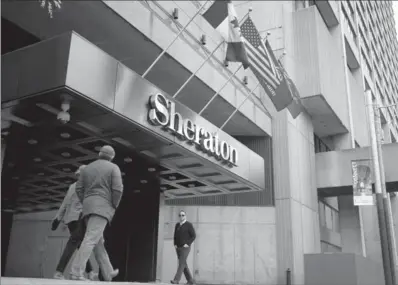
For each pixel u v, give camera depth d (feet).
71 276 16.75
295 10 81.92
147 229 44.04
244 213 65.82
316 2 91.04
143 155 36.65
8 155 33.88
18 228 60.39
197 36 52.70
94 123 29.40
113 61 28.27
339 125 87.45
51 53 25.57
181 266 32.27
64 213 22.98
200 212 65.57
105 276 18.71
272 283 62.34
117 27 38.34
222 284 62.54
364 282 43.11
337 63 91.09
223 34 42.14
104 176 18.29
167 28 44.16
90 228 17.63
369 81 133.18
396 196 113.29
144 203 44.75
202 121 38.65
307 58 75.87
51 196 46.03
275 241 64.44
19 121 28.68
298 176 70.59
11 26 36.01
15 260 59.16
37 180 40.47
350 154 78.38
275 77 48.08
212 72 52.95
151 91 31.81
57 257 59.62
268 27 76.07
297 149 72.28
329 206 92.48
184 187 47.65
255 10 78.48
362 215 92.43
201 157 37.37
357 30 123.54
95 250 18.66
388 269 47.91
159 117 32.07
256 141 70.33
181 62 46.24
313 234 72.64
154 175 43.04
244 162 45.19
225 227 65.05
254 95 68.69
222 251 63.98
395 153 74.23
